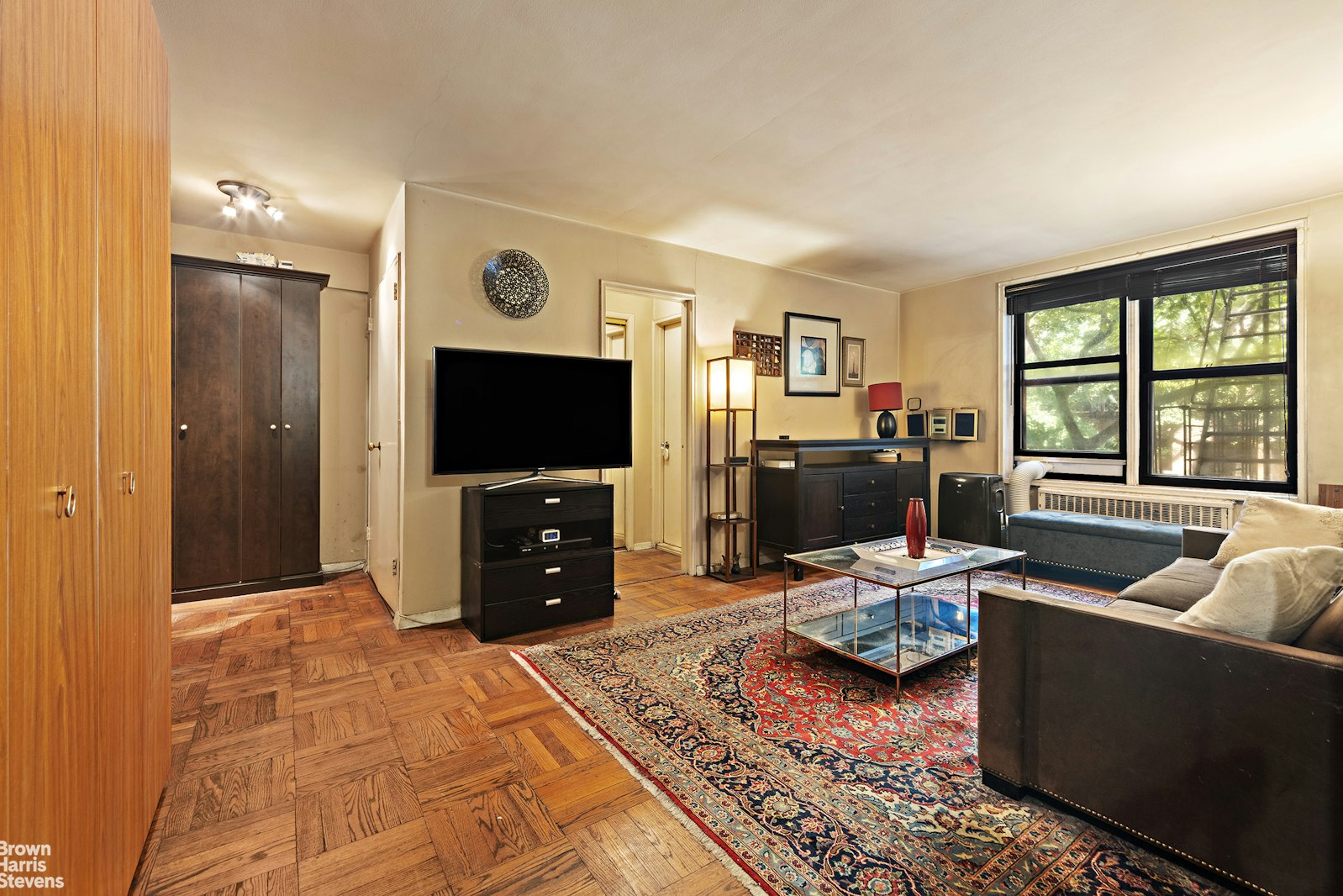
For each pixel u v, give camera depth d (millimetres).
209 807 1684
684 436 4543
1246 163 3012
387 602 3641
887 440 4973
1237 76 2242
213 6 1841
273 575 3986
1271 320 3748
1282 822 1247
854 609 3277
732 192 3371
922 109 2496
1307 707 1217
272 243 4270
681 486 5148
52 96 904
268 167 3037
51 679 902
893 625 2889
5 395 772
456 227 3352
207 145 2795
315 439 4109
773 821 1622
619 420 3760
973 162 3004
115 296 1213
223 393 3816
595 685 2504
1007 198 3467
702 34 2006
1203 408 4043
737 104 2457
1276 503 2703
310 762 1927
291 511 4039
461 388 3203
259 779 1824
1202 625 1438
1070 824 1596
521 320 3584
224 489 3832
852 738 2062
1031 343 4969
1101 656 1527
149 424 1511
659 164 3008
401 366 3209
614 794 1754
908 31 1990
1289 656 1239
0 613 755
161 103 1626
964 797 1725
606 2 1847
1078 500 4527
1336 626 1340
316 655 2852
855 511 4648
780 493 4469
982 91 2355
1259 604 1356
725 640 3035
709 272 4527
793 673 2615
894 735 2078
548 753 1979
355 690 2463
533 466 3438
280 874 1430
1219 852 1336
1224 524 3816
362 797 1740
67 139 963
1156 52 2100
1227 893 1340
